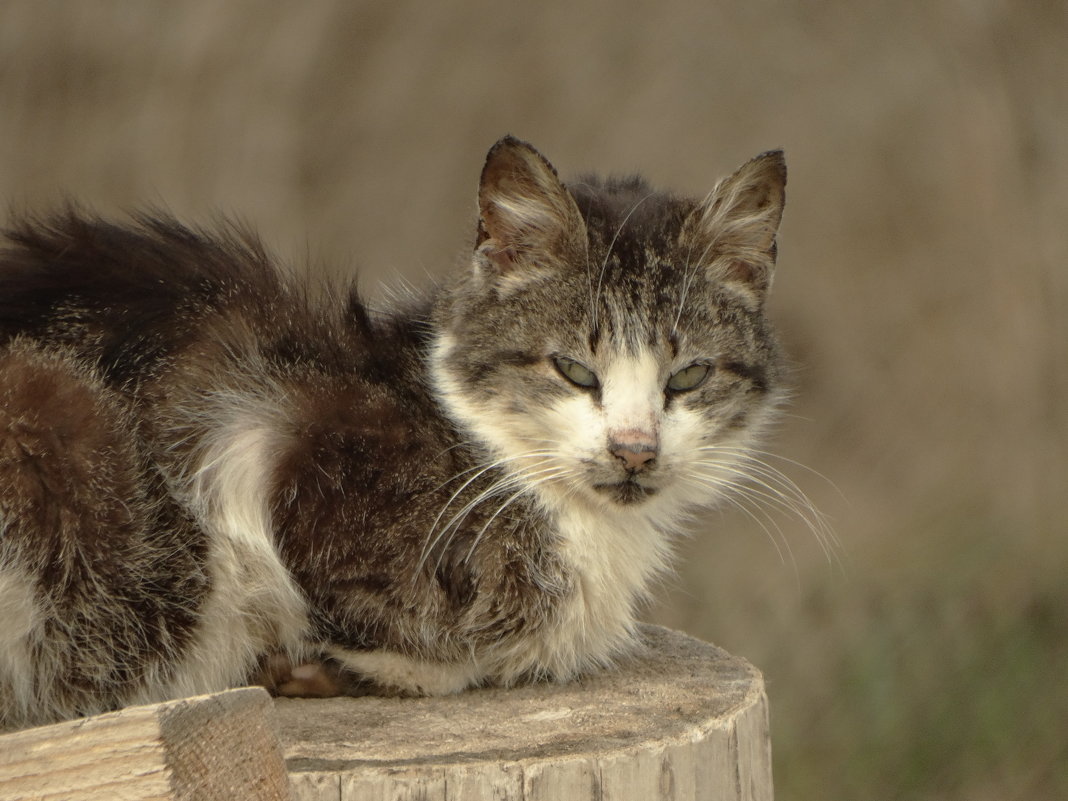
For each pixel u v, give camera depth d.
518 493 8.07
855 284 20.86
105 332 7.78
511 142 8.28
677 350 8.40
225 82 20.38
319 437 7.84
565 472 8.16
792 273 20.77
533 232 8.45
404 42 21.20
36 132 19.69
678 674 7.92
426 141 21.25
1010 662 16.48
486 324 8.34
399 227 21.17
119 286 8.08
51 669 7.18
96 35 19.84
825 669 16.45
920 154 21.06
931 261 21.03
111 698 7.36
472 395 8.21
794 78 21.09
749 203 8.77
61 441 7.04
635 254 8.49
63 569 7.04
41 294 7.89
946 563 17.73
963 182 21.09
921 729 15.84
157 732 4.67
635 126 21.14
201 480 7.61
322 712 7.19
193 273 8.35
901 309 20.86
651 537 8.71
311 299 8.66
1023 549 17.95
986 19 21.80
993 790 15.41
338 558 7.70
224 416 7.80
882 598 17.16
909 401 20.62
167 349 7.90
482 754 6.23
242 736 4.92
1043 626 16.97
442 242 21.12
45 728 4.78
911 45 21.31
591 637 8.23
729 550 18.08
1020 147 21.95
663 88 21.16
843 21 21.19
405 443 7.97
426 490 7.90
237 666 7.79
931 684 16.30
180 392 7.77
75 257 8.16
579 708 7.12
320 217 20.95
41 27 19.62
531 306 8.34
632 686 7.64
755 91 21.09
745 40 21.09
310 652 7.91
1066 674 16.33
